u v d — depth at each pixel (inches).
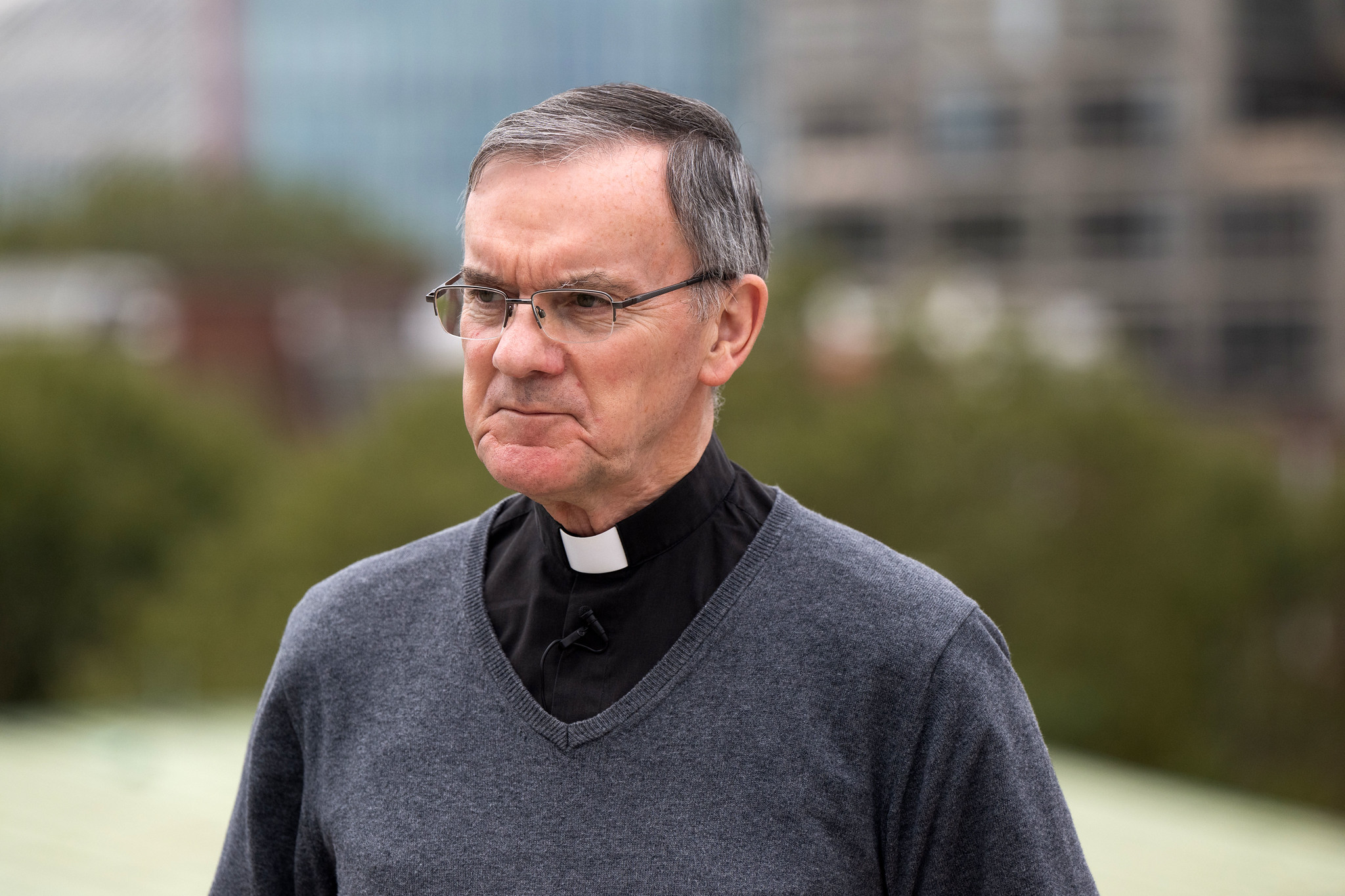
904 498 2716.5
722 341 175.6
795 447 2738.7
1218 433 3043.8
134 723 1262.3
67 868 798.5
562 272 160.7
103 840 854.5
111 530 3127.5
